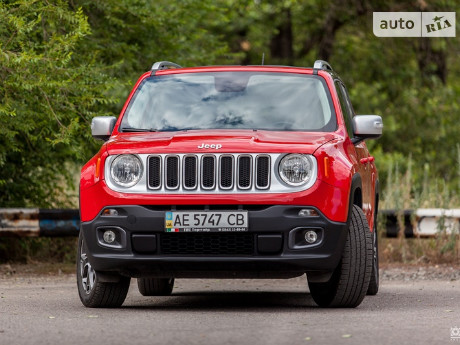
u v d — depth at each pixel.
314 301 12.18
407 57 39.62
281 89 11.84
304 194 10.28
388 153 35.88
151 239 10.40
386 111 39.41
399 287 14.71
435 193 19.83
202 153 10.39
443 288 14.39
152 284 13.09
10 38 15.87
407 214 18.92
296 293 13.82
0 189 19.64
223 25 41.50
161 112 11.70
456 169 35.59
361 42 41.12
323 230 10.31
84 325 9.13
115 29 20.30
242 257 10.30
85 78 17.05
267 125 11.41
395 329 8.81
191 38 22.55
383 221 19.00
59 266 18.41
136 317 9.85
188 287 14.88
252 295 13.44
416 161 37.06
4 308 10.94
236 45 44.16
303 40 46.12
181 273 10.52
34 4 16.44
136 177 10.52
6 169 19.33
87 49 19.16
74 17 16.12
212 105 11.69
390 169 20.44
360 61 42.06
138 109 11.84
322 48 40.06
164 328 8.84
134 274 10.62
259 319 9.62
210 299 12.73
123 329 8.77
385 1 36.69
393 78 40.44
